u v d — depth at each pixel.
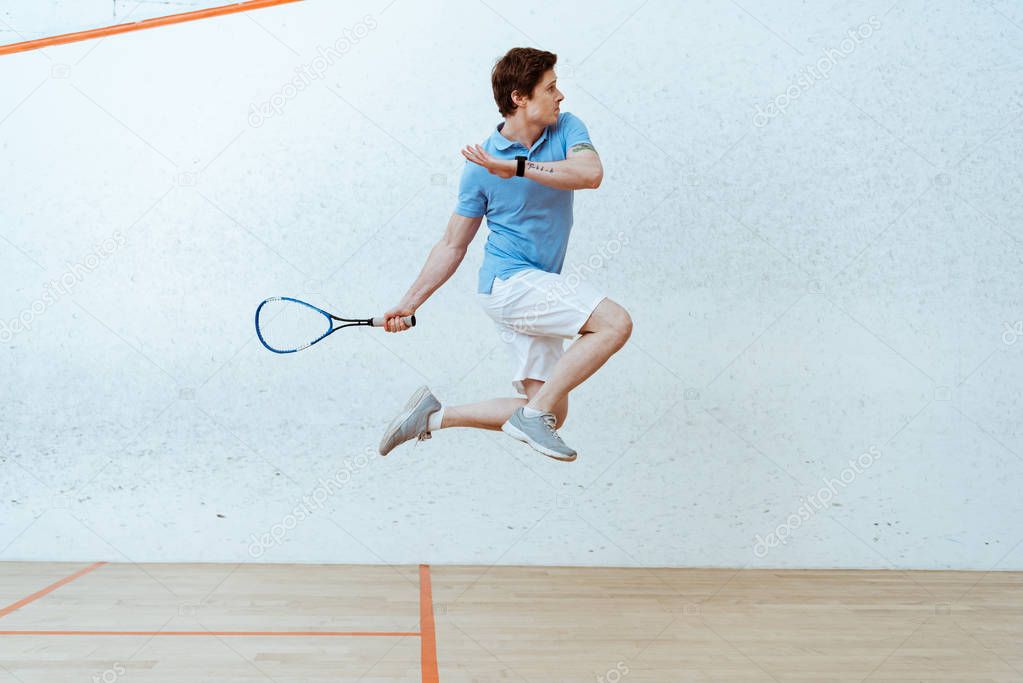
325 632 2.96
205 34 4.14
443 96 4.18
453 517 4.17
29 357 4.12
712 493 4.23
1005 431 4.32
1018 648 2.91
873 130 4.30
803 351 4.27
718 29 4.24
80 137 4.12
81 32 4.13
